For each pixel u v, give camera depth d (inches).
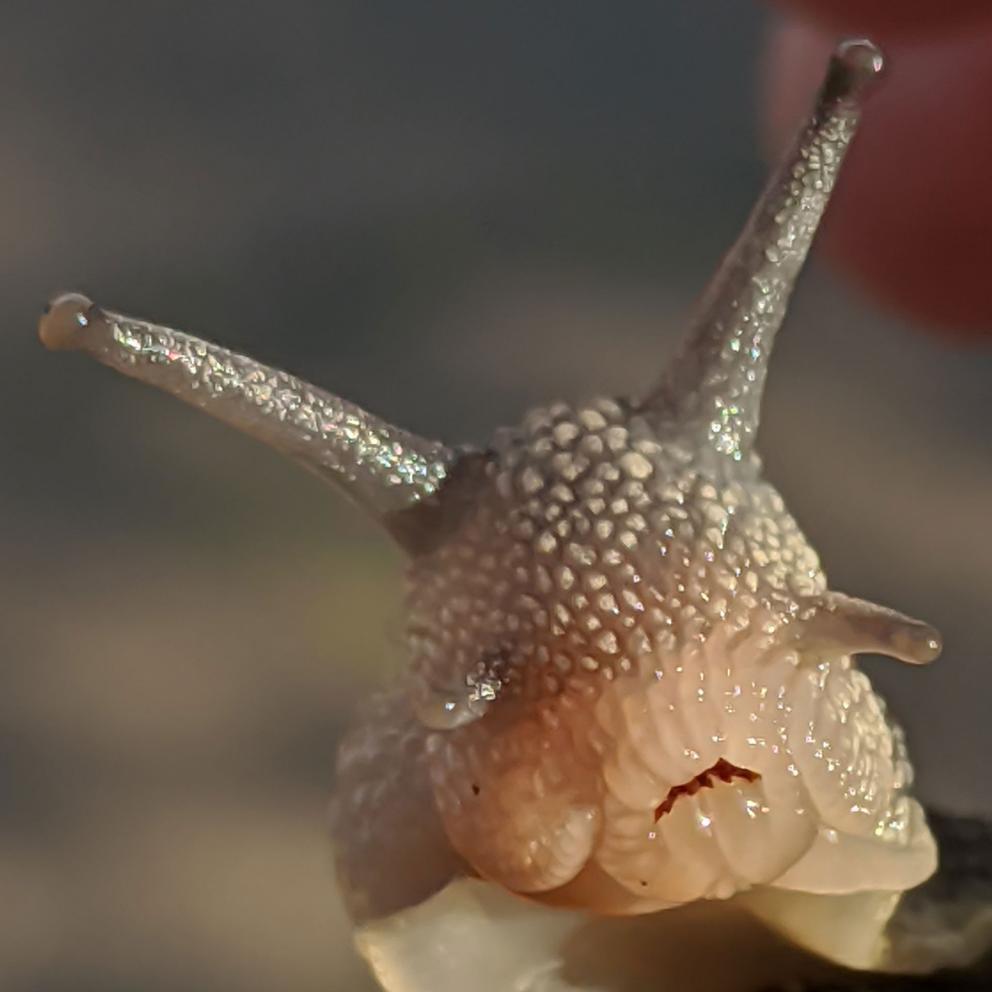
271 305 8.8
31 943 6.5
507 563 5.0
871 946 5.0
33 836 6.9
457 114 9.9
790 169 5.1
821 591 5.0
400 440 5.1
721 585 4.9
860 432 8.2
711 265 9.0
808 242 5.1
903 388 8.4
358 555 7.9
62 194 9.5
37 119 10.0
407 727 5.1
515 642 5.0
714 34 10.1
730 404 5.1
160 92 10.1
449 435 8.2
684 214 9.3
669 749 4.9
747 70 9.9
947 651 7.1
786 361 8.6
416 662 5.1
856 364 8.5
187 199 9.5
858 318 8.7
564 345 8.6
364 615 7.6
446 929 5.0
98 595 7.8
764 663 4.9
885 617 4.9
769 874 4.9
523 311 8.9
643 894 4.9
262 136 9.8
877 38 6.1
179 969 6.4
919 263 6.3
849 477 7.9
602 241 9.2
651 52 10.1
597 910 5.0
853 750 5.0
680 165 9.6
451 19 10.4
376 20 10.5
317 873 6.6
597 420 5.0
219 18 10.6
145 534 8.1
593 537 5.0
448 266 9.1
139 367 5.0
